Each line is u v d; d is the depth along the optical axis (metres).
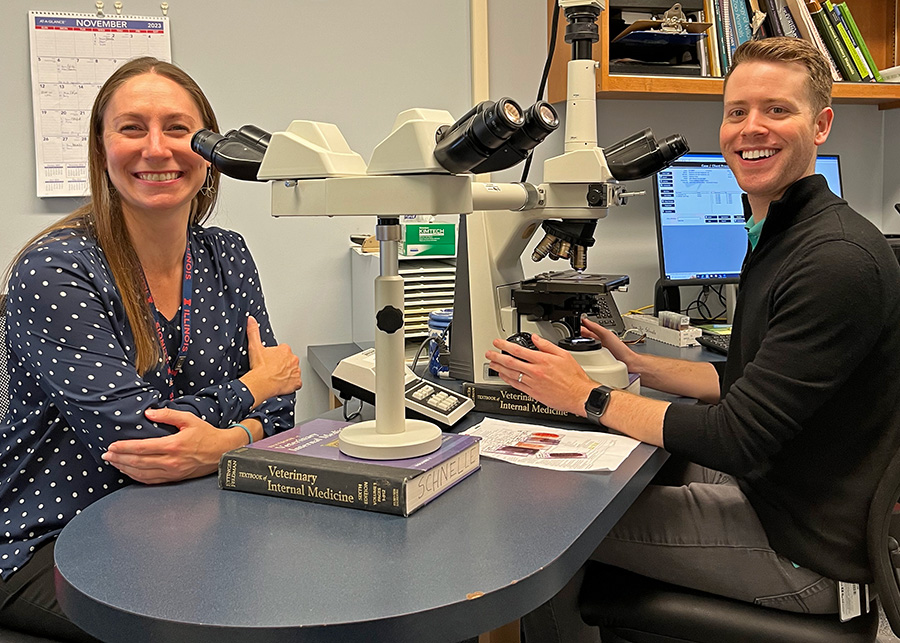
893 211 2.92
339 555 0.88
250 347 1.51
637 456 1.24
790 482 1.29
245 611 0.75
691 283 2.46
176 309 1.45
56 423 1.29
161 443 1.11
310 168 1.10
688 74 2.40
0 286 1.43
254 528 0.96
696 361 1.84
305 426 1.27
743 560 1.33
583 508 1.01
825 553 1.26
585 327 1.72
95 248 1.30
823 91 1.50
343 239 2.46
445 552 0.88
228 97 2.30
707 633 1.29
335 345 2.45
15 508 1.29
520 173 2.58
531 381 1.41
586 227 1.54
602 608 1.35
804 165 1.51
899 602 1.21
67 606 0.82
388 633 0.74
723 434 1.24
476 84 2.51
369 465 1.03
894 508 1.26
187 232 1.49
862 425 1.25
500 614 0.80
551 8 2.54
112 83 1.36
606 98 2.57
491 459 1.22
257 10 2.30
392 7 2.42
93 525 0.97
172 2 2.22
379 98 2.44
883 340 1.24
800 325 1.23
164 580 0.82
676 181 2.46
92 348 1.20
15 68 2.12
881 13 2.85
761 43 1.51
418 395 1.41
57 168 2.16
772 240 1.40
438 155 1.01
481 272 1.62
